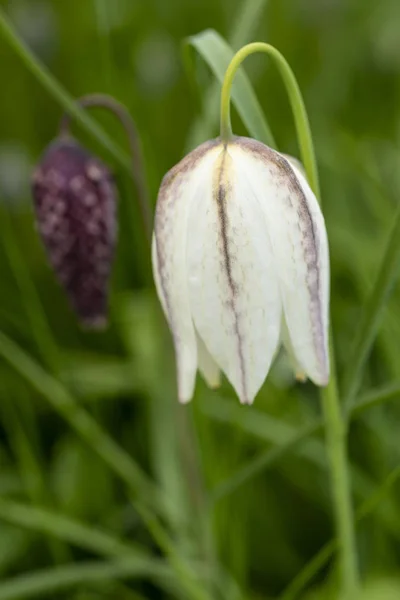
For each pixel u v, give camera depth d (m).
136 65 0.55
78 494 0.41
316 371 0.29
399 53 0.57
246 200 0.28
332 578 0.36
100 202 0.34
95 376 0.43
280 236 0.28
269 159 0.28
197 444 0.37
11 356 0.38
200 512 0.36
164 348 0.36
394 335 0.40
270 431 0.40
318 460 0.39
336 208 0.48
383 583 0.32
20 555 0.40
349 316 0.44
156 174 0.47
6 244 0.43
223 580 0.38
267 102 0.57
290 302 0.28
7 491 0.41
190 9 0.62
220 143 0.29
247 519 0.40
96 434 0.39
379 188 0.45
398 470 0.31
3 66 0.55
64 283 0.35
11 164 0.51
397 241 0.30
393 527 0.38
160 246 0.29
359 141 0.53
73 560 0.41
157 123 0.55
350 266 0.45
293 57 0.60
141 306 0.44
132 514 0.41
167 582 0.38
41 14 0.56
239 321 0.28
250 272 0.28
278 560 0.40
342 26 0.61
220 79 0.31
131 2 0.61
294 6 0.62
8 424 0.44
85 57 0.56
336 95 0.57
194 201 0.28
